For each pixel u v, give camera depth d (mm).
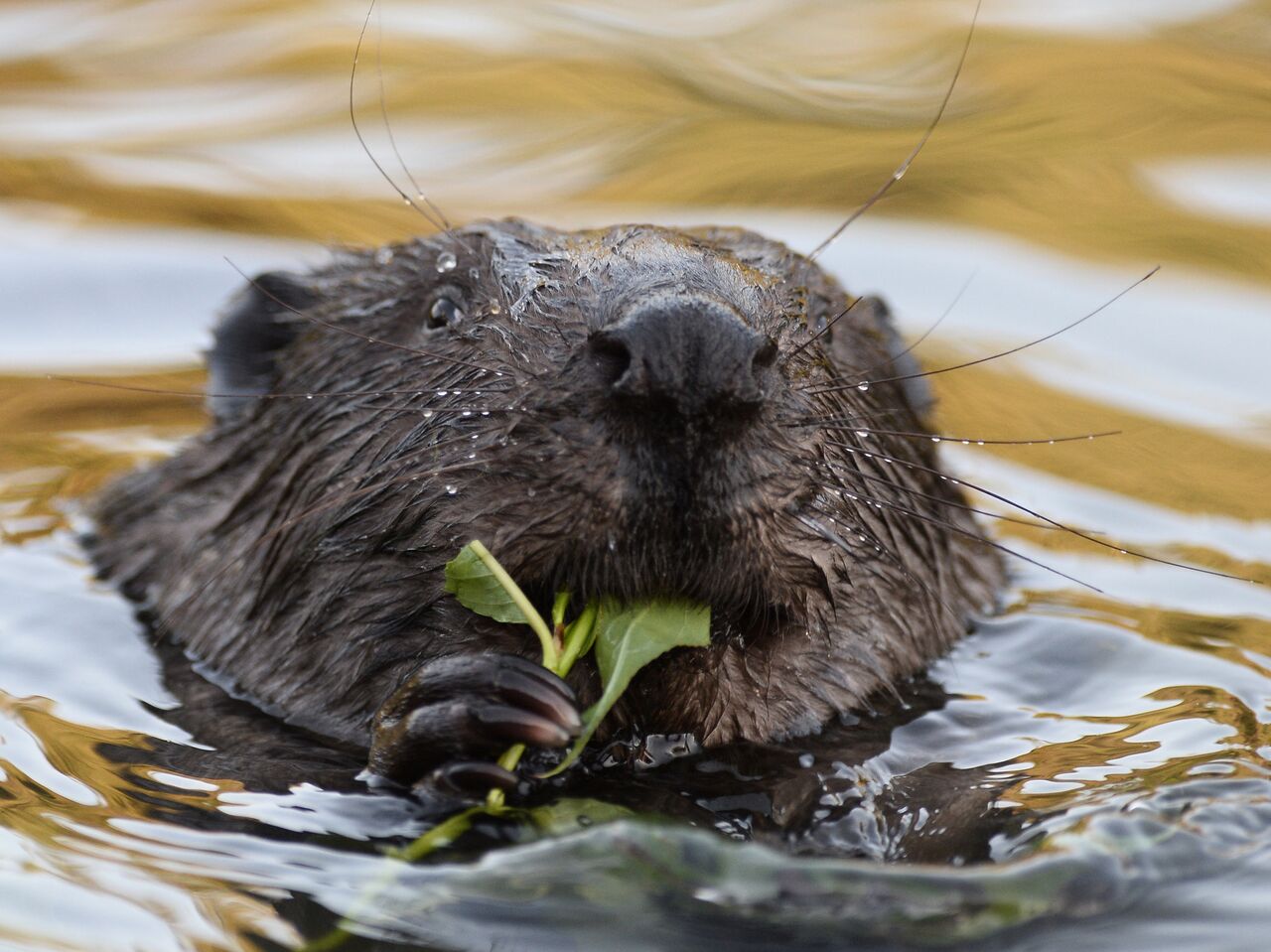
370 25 17688
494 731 5707
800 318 6758
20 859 5770
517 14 17859
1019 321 12688
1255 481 10570
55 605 8383
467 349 6801
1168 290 12922
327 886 5609
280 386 8156
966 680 7594
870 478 6914
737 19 17922
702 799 6320
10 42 17344
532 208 13891
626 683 5746
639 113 15680
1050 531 9922
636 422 5535
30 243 13367
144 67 16922
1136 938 5289
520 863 5590
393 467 6625
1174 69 16281
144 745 6812
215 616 7691
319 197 14125
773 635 6230
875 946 5215
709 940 5234
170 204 13992
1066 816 6016
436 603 6410
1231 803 6133
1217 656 7988
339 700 6797
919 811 6254
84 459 10977
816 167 14578
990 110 15531
